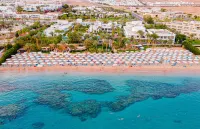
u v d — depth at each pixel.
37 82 106.00
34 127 75.69
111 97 94.62
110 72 117.00
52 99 92.38
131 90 100.44
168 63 126.69
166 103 90.69
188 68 122.25
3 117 79.94
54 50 143.75
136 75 114.38
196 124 78.81
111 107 87.56
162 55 134.50
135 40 165.12
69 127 76.38
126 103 90.31
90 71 117.62
